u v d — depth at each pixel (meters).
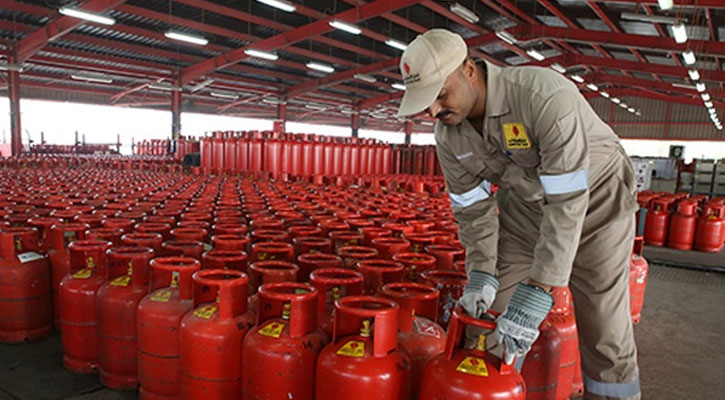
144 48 18.59
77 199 4.79
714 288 5.19
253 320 1.94
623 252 1.74
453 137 1.69
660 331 3.65
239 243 2.64
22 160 12.15
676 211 6.79
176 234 2.92
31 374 2.52
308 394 1.73
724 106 28.45
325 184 7.44
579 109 1.42
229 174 9.24
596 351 1.85
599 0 11.29
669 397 2.60
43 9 14.19
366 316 1.59
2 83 21.86
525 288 1.42
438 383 1.45
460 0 14.20
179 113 21.33
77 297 2.44
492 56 20.53
